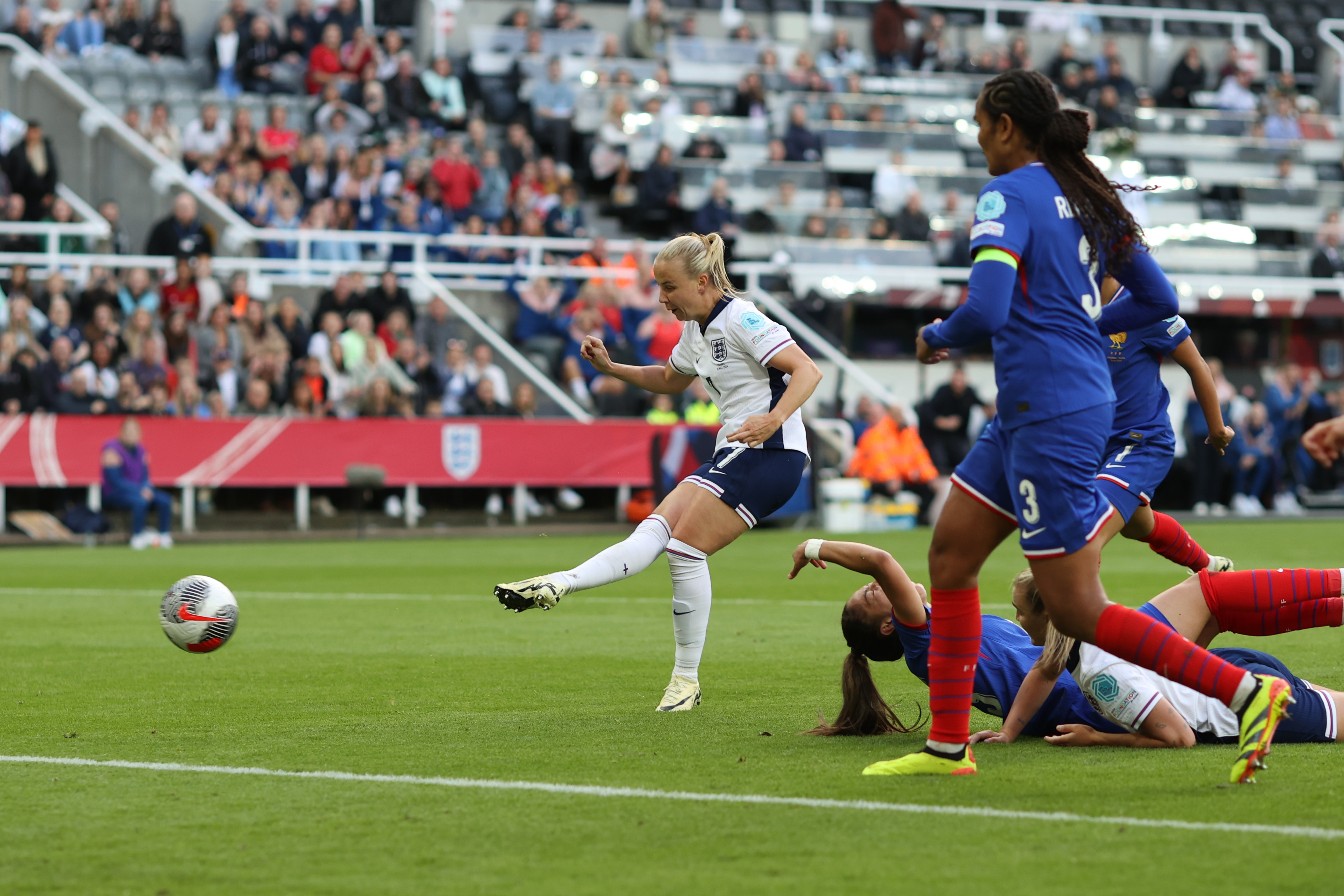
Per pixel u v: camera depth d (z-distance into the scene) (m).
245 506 70.50
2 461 64.44
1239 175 101.38
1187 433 81.56
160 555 58.03
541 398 77.06
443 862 13.75
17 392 65.19
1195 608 19.55
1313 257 95.31
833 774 17.55
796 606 38.84
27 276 71.81
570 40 99.19
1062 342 16.22
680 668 23.14
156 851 14.25
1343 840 14.07
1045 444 16.11
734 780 17.22
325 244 80.31
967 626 17.28
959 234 91.19
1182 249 95.38
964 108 101.00
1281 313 91.94
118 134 80.81
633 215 91.12
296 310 72.50
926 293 87.19
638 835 14.66
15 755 19.25
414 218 81.94
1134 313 17.78
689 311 22.70
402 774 17.75
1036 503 16.20
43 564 53.56
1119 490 21.03
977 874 13.12
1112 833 14.46
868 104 99.31
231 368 70.50
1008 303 15.93
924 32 107.00
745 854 13.90
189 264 72.00
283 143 83.56
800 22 106.44
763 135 95.81
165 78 88.31
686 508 22.67
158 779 17.61
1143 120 102.81
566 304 80.12
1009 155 16.86
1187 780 16.83
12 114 81.56
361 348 72.06
